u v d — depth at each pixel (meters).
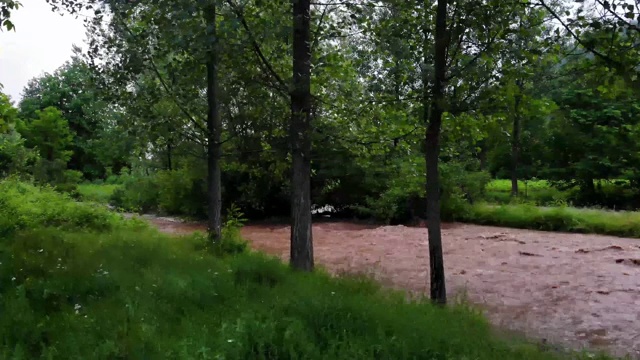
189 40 8.98
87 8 10.80
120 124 12.38
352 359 5.01
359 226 24.34
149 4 10.27
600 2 6.05
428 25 8.23
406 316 6.35
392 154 11.25
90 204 16.67
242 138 12.12
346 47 10.30
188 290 6.99
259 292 7.30
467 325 6.69
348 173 25.56
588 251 17.16
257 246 18.03
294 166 10.18
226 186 26.38
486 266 14.82
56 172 37.19
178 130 12.27
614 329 9.01
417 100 8.23
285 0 9.70
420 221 24.64
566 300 11.02
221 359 4.79
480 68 7.50
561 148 33.41
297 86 9.67
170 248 11.07
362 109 9.88
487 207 25.20
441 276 8.38
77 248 9.86
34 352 5.05
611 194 33.44
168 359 4.81
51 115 49.31
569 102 31.72
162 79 12.02
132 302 6.42
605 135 31.19
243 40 9.34
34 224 13.23
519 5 7.34
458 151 11.45
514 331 8.03
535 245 18.48
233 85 11.20
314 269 10.28
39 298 6.56
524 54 7.34
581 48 6.98
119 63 11.48
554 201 31.88
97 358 4.76
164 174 26.66
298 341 5.24
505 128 9.38
